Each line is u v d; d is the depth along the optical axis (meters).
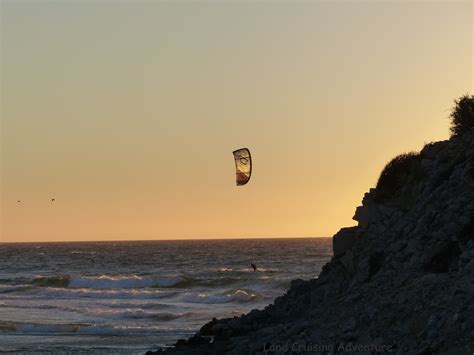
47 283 171.00
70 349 67.62
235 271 195.25
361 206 50.53
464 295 34.75
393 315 37.03
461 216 41.38
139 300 128.88
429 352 33.12
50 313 104.19
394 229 46.62
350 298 42.72
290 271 194.00
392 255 44.28
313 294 51.88
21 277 188.75
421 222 44.44
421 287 37.66
